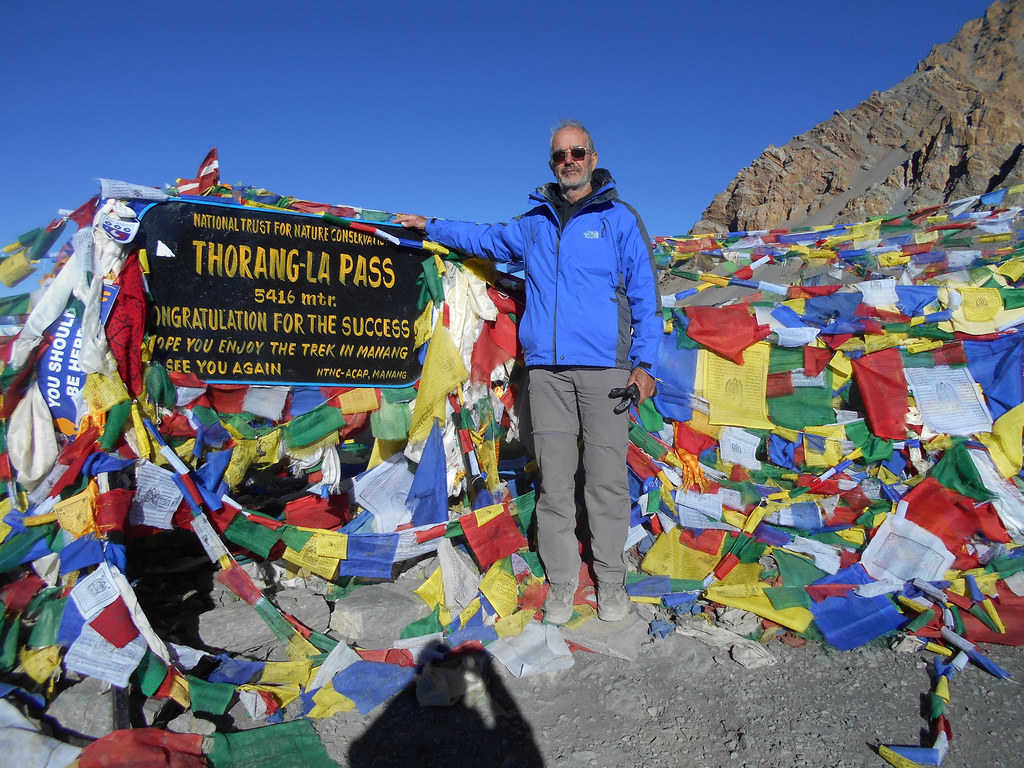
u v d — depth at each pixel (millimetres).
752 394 4105
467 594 3387
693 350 4145
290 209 3246
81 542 2646
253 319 3178
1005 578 3754
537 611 3430
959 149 83062
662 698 2879
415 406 3586
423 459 3564
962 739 2658
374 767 2465
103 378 2721
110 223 2717
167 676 2654
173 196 2932
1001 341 4027
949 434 4016
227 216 3076
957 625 3416
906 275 4895
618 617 3379
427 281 3594
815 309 4148
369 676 2885
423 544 3465
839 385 4074
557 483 3355
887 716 2793
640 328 3234
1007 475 3971
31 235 2734
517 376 3930
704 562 3891
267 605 3035
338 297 3377
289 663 2904
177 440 3047
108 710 2434
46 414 2699
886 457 4020
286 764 2406
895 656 3230
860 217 84188
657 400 4133
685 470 4039
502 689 2918
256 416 3252
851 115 104188
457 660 3014
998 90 102750
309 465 3537
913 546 3838
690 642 3248
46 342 2701
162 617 3219
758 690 2945
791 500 4039
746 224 96000
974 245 4906
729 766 2500
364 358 3469
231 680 2795
